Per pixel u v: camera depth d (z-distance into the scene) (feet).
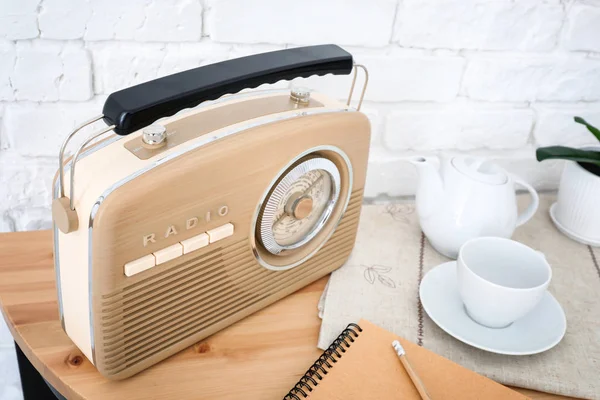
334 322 2.27
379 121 3.03
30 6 2.32
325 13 2.66
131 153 1.78
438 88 3.01
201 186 1.82
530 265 2.29
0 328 3.14
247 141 1.90
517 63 3.04
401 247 2.75
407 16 2.78
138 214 1.69
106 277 1.72
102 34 2.45
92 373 1.98
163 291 1.89
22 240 2.52
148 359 1.98
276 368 2.09
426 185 2.60
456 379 2.03
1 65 2.41
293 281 2.37
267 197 2.05
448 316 2.29
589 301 2.52
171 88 1.75
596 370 2.17
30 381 2.74
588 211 2.82
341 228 2.45
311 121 2.08
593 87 3.19
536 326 2.27
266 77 1.95
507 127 3.20
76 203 1.70
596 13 2.99
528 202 3.23
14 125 2.55
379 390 1.98
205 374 2.04
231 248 2.02
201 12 2.52
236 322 2.26
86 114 2.61
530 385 2.10
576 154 2.77
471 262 2.34
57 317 2.16
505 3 2.86
